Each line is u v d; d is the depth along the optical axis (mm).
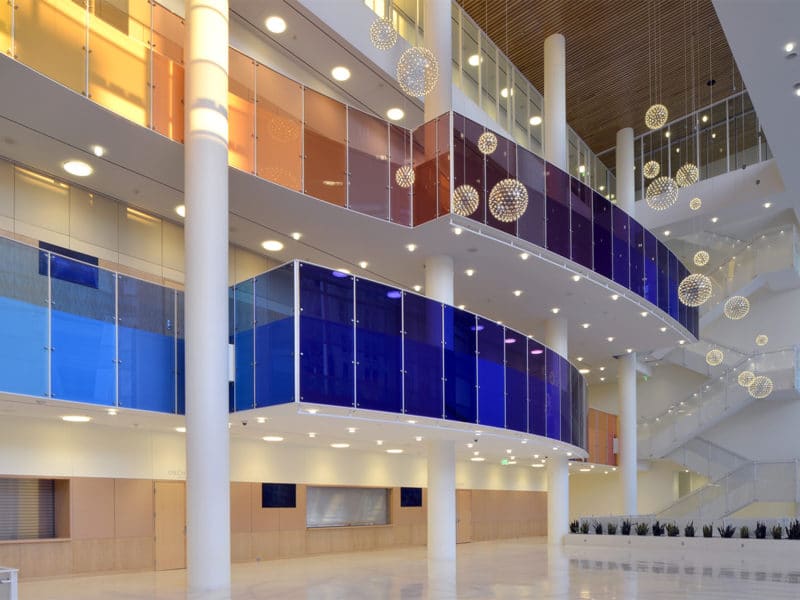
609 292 22328
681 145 32500
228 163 13750
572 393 23000
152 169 14578
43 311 12008
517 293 22500
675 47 25922
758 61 14195
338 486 23031
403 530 25562
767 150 30078
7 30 10844
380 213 16219
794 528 23000
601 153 34656
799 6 12398
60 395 12094
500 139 17953
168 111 13211
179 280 17344
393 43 10789
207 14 13328
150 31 13086
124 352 13344
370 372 14508
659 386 37500
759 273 32469
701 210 30922
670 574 15719
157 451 17312
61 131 12992
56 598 11758
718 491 28953
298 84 15258
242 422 15508
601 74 27719
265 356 13883
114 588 13086
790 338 33031
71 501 15328
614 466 32906
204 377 12867
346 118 15984
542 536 35531
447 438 18844
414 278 21156
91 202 15602
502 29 24672
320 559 20000
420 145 16938
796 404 32500
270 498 20391
